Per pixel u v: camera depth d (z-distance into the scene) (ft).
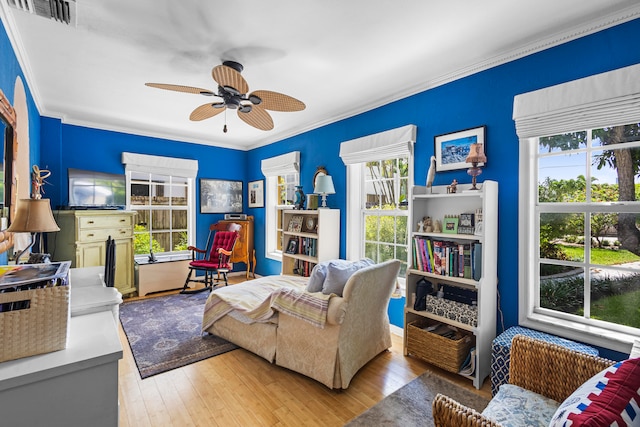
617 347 6.01
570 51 6.69
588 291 6.86
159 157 15.80
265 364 8.19
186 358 8.43
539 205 7.43
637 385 2.74
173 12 6.14
